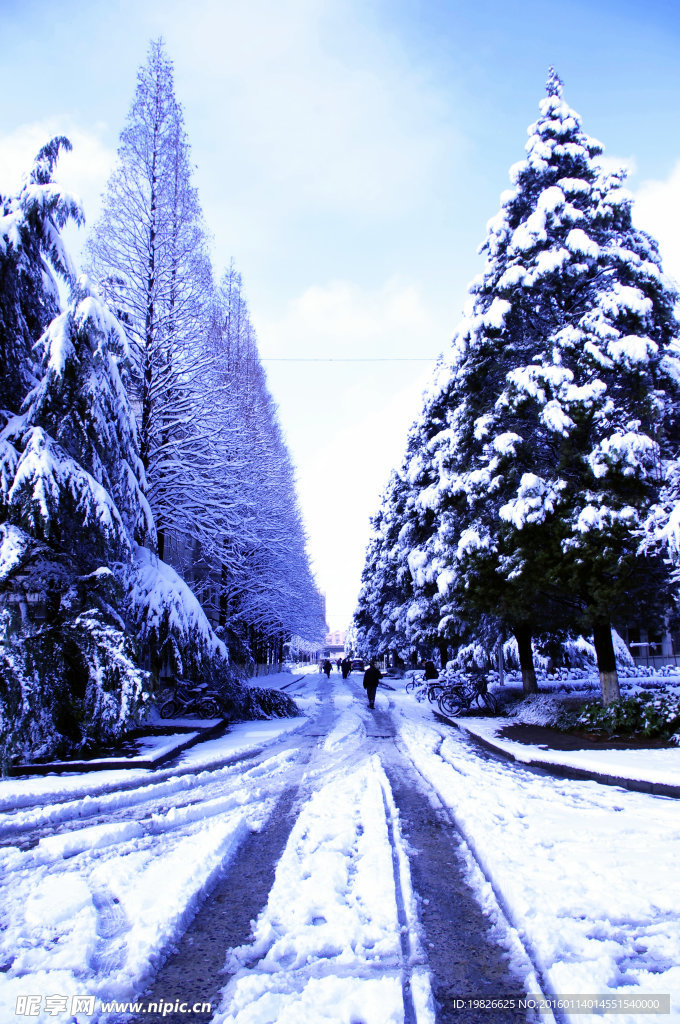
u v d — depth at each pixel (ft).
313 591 146.20
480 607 53.36
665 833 18.66
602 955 10.80
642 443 39.65
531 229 49.21
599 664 45.03
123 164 58.44
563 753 33.99
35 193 37.96
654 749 33.86
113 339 41.11
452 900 14.40
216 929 12.93
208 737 48.34
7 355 40.98
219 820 22.02
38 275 41.86
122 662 35.35
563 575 42.57
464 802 23.20
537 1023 9.16
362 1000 9.46
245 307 97.35
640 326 44.19
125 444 43.93
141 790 26.50
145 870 16.39
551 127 52.49
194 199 60.90
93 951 11.71
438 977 10.67
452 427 64.13
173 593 46.14
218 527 60.95
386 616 152.66
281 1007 9.50
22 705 32.60
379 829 20.21
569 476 44.04
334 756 37.32
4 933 12.64
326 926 12.64
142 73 59.93
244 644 86.74
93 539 38.09
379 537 167.12
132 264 58.08
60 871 16.55
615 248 47.09
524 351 50.57
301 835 19.74
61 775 31.09
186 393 58.90
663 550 38.99
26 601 36.40
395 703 84.38
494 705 62.59
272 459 96.43
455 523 64.18
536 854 16.66
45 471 34.37
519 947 11.55
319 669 322.34
